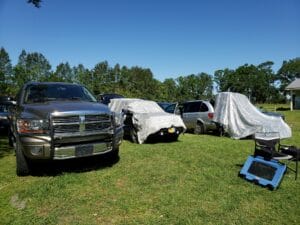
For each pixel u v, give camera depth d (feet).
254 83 238.07
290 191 15.56
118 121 20.30
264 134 21.70
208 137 37.19
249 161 17.98
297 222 12.00
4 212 12.95
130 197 14.49
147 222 11.91
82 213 12.77
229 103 37.19
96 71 201.98
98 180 17.04
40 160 17.31
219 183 16.70
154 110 33.12
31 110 18.08
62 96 21.30
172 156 23.71
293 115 86.99
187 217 12.33
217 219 12.21
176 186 16.14
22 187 16.19
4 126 38.27
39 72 161.58
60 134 17.02
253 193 15.20
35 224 11.75
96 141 18.40
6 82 148.66
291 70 245.24
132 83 215.92
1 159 23.39
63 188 15.74
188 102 44.39
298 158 18.34
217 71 254.47
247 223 11.88
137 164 20.93
